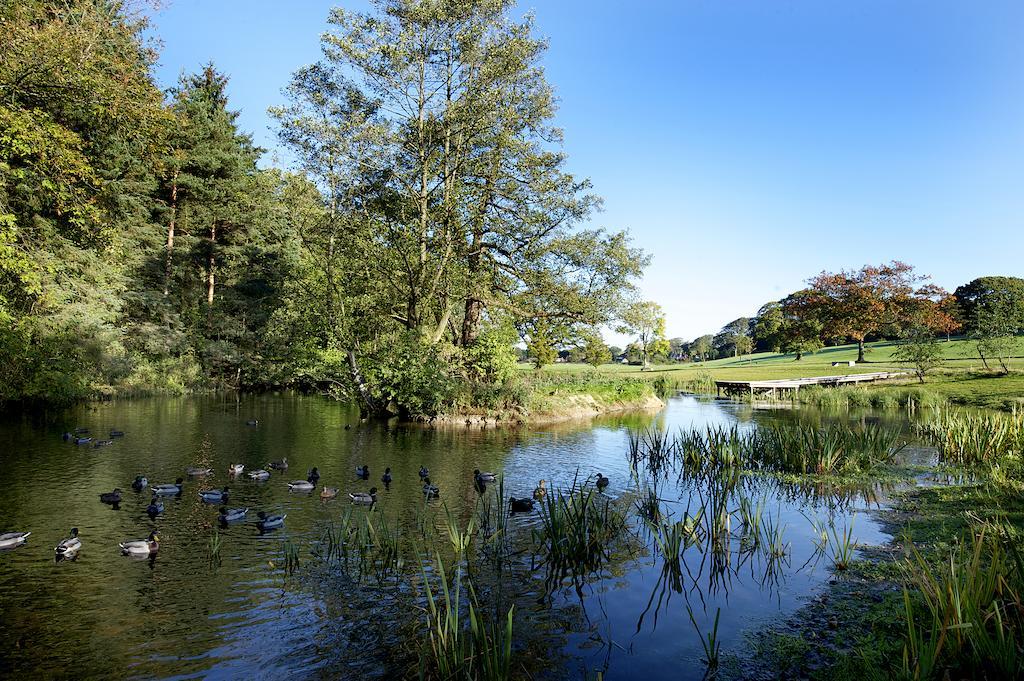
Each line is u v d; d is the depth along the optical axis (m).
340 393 35.69
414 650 7.07
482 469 17.89
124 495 14.16
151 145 28.33
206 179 46.00
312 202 30.12
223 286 51.06
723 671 6.50
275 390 47.56
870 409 36.81
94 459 18.06
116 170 36.66
